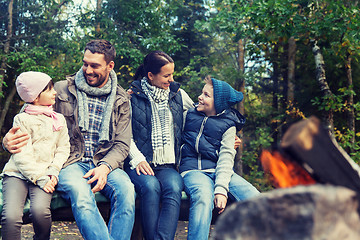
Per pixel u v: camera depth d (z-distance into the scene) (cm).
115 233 229
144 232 240
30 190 232
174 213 241
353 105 832
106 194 247
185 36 1154
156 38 994
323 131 73
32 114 240
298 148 71
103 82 274
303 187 62
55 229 612
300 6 707
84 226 221
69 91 268
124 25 1095
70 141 259
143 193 246
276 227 58
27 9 1145
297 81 1027
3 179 237
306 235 58
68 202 240
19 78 239
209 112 290
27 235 561
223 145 280
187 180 264
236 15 743
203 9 1148
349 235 59
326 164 73
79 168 250
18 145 229
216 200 254
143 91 288
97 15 1041
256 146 1007
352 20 647
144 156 276
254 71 1085
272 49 1108
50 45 1107
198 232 239
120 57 1065
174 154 282
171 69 286
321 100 940
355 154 779
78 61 1048
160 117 283
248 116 1145
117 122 269
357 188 75
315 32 675
